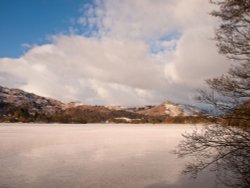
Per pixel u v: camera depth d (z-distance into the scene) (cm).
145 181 1805
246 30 955
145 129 7988
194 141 1062
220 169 1930
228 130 991
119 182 1791
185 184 1716
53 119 15788
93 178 1872
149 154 2852
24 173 2011
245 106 971
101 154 2864
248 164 1020
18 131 6481
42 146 3472
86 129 7912
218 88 988
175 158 2588
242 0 932
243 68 972
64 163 2383
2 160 2481
